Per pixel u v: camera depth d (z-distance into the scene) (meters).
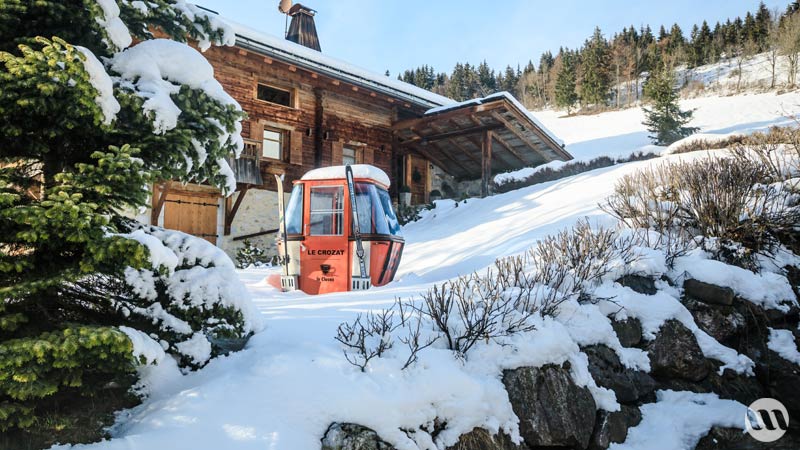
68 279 3.40
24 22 3.79
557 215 12.72
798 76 62.38
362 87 20.03
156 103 3.98
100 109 3.55
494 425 4.21
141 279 4.00
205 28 5.13
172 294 4.13
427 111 21.97
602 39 104.94
